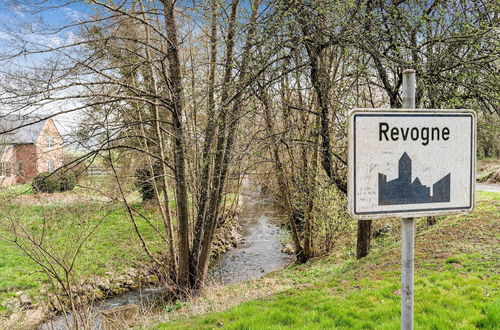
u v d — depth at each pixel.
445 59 5.70
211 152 9.02
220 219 16.53
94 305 9.50
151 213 13.97
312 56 7.12
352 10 6.12
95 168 9.56
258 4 7.56
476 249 7.78
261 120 9.15
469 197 2.03
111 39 7.94
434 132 1.96
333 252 12.42
